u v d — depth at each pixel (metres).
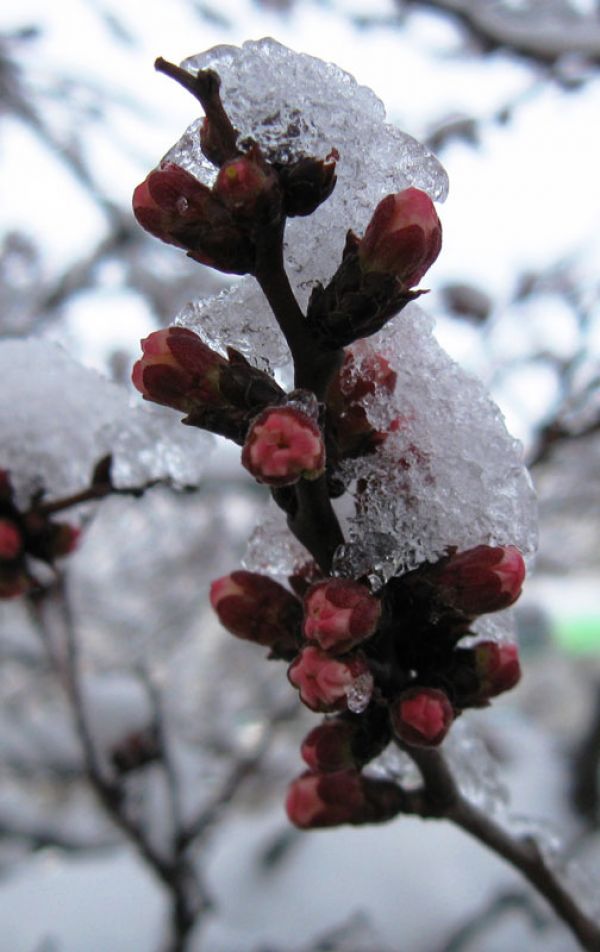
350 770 0.10
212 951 0.19
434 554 0.09
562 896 0.11
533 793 0.30
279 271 0.08
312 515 0.08
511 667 0.09
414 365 0.09
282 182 0.08
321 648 0.08
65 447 0.12
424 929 0.21
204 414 0.08
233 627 0.09
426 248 0.08
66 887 0.23
